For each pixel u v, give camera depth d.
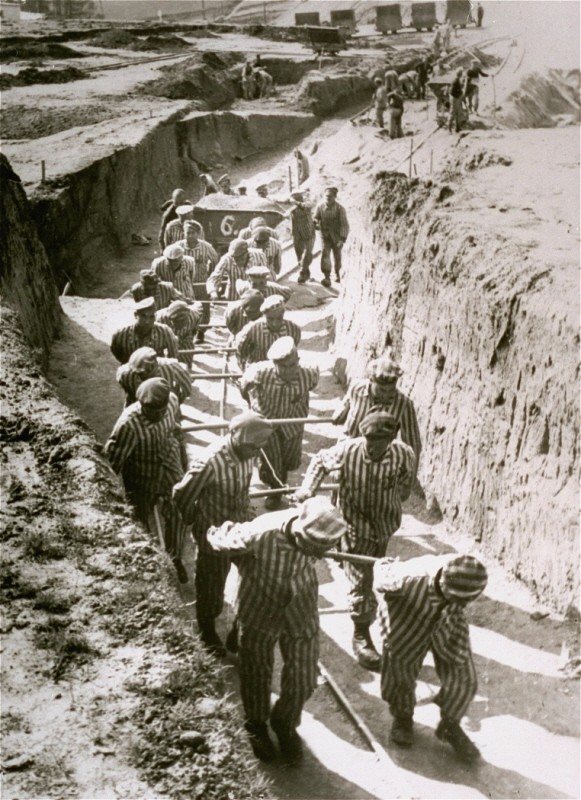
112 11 69.00
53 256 20.17
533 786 6.25
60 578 5.92
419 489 10.39
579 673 7.36
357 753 6.55
